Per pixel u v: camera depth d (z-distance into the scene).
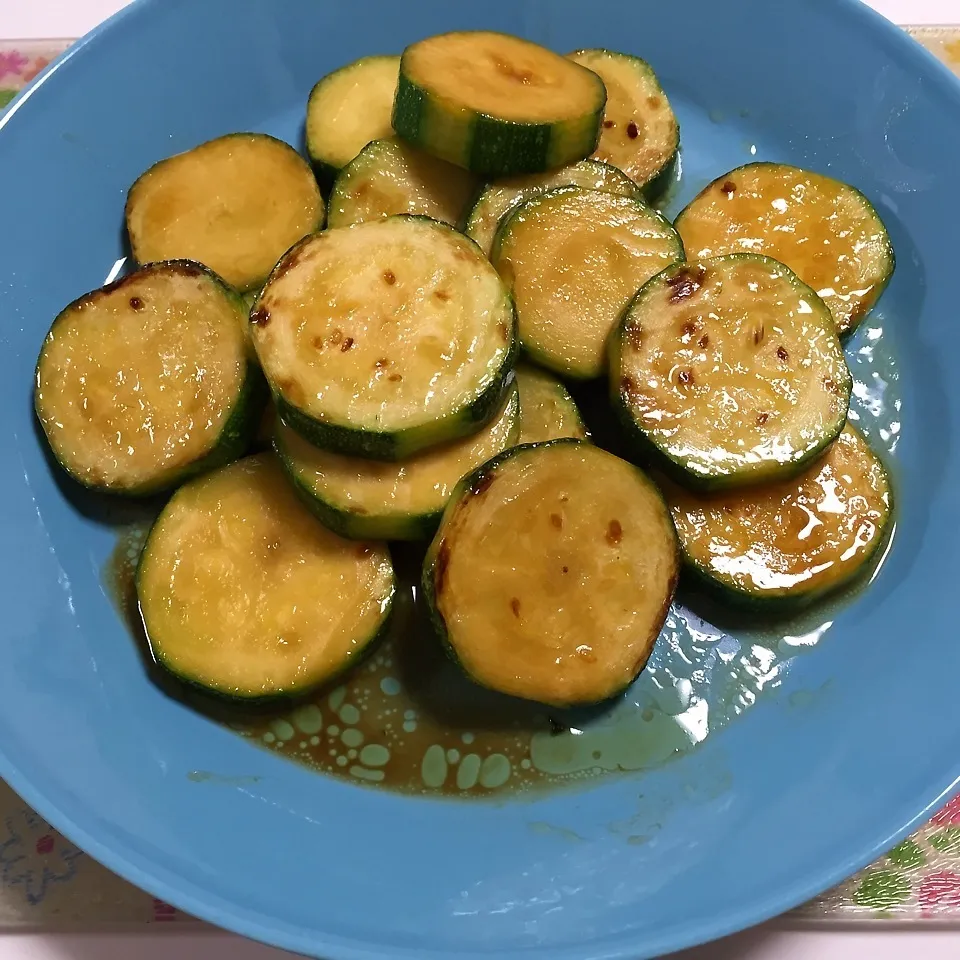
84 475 0.20
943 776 0.17
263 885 0.16
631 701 0.19
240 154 0.22
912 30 0.25
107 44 0.22
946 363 0.21
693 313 0.20
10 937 0.18
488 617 0.18
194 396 0.20
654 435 0.19
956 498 0.20
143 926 0.18
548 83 0.22
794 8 0.23
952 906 0.18
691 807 0.18
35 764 0.17
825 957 0.18
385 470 0.19
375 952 0.15
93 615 0.19
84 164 0.22
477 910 0.16
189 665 0.19
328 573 0.19
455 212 0.22
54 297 0.21
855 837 0.16
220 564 0.19
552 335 0.20
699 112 0.25
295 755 0.19
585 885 0.17
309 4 0.23
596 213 0.21
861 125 0.23
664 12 0.24
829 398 0.20
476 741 0.19
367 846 0.17
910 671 0.18
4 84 0.24
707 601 0.20
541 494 0.18
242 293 0.22
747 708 0.19
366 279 0.19
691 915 0.16
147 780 0.17
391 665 0.19
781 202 0.23
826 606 0.20
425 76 0.21
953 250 0.21
